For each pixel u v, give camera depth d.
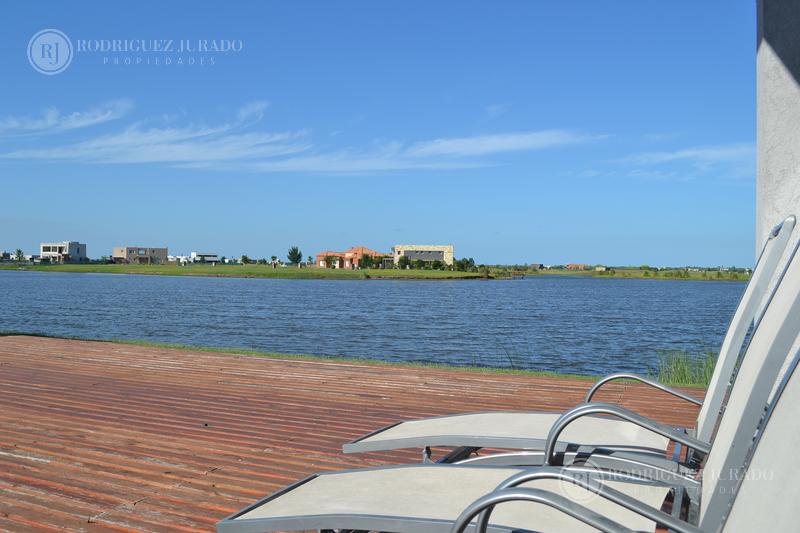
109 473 3.17
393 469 1.80
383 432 2.27
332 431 4.01
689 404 4.82
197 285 81.50
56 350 7.71
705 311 39.53
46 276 119.12
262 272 131.38
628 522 1.43
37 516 2.61
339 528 1.43
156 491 2.91
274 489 2.94
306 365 6.70
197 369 6.40
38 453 3.50
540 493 1.16
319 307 40.38
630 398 5.06
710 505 1.17
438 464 1.85
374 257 158.38
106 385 5.55
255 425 4.16
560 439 2.05
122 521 2.56
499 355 17.11
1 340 8.67
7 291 56.50
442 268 157.88
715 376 1.99
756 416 1.15
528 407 4.71
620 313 37.34
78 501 2.78
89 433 3.94
